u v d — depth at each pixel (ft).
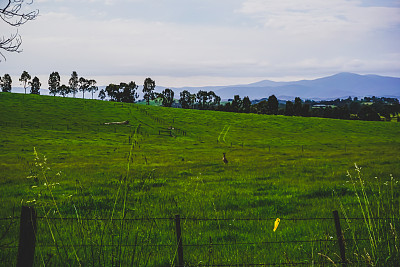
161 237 31.60
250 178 76.43
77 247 25.16
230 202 49.24
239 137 294.46
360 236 29.55
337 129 367.45
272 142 266.57
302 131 347.56
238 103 600.39
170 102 654.53
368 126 393.50
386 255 22.57
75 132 261.03
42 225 33.58
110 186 61.52
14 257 24.99
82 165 107.45
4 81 638.53
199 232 33.42
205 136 290.35
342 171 82.38
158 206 45.24
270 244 29.91
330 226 34.09
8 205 45.68
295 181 70.08
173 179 74.33
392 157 120.26
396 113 646.74
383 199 45.50
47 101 385.91
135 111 386.32
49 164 109.81
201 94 652.89
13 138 209.87
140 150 177.99
